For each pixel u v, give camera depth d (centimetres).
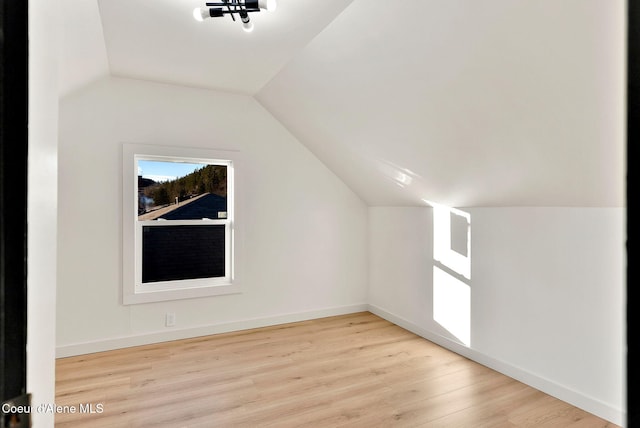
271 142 374
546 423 205
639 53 37
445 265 321
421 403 227
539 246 243
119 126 308
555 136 184
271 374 265
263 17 209
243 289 362
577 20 137
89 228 299
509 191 246
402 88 225
